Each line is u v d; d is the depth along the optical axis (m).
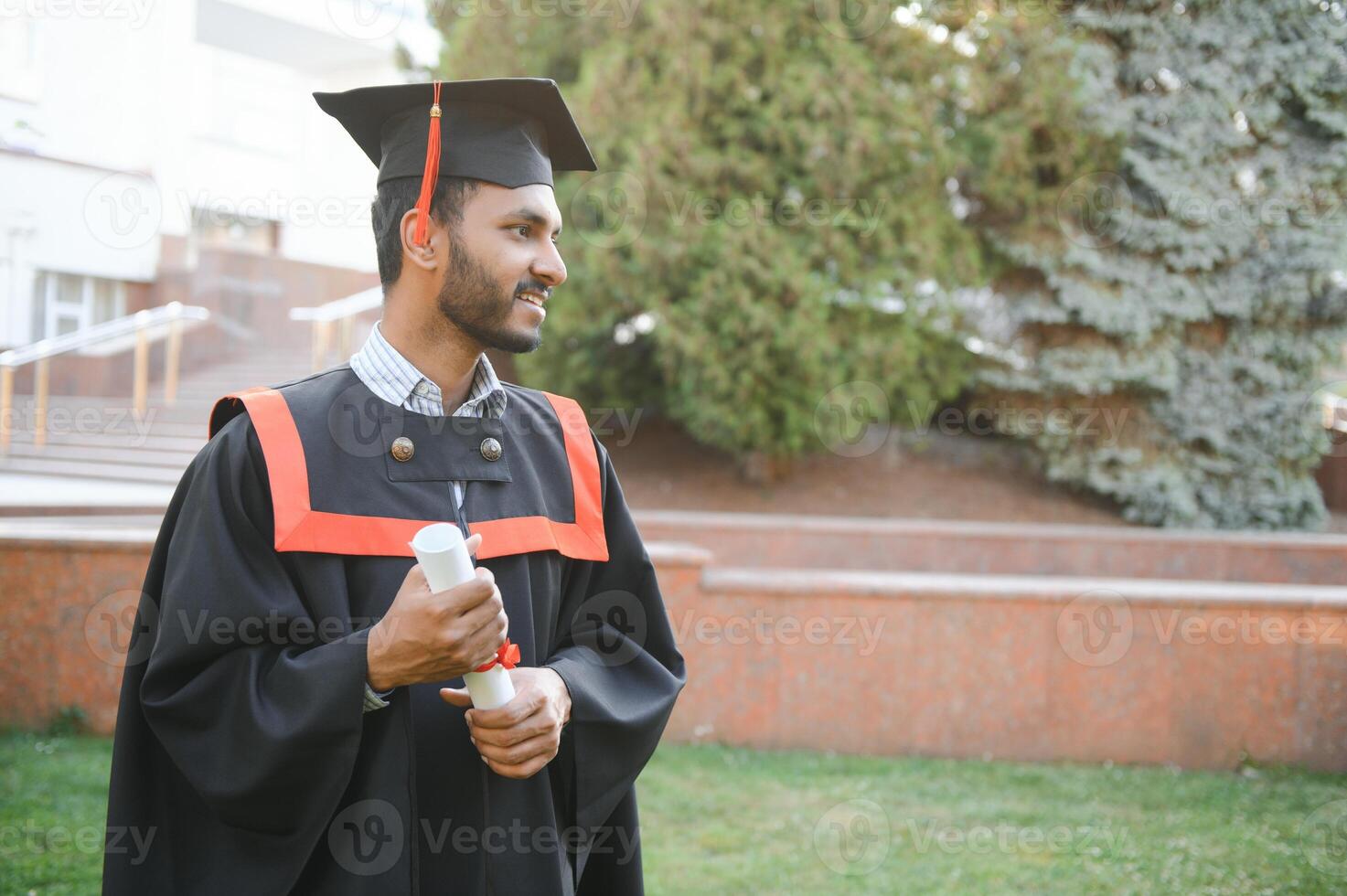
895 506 10.48
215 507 1.50
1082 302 10.33
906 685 5.26
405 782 1.47
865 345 9.76
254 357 14.95
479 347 1.65
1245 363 10.54
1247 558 8.03
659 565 5.30
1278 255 10.25
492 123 1.61
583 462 1.89
